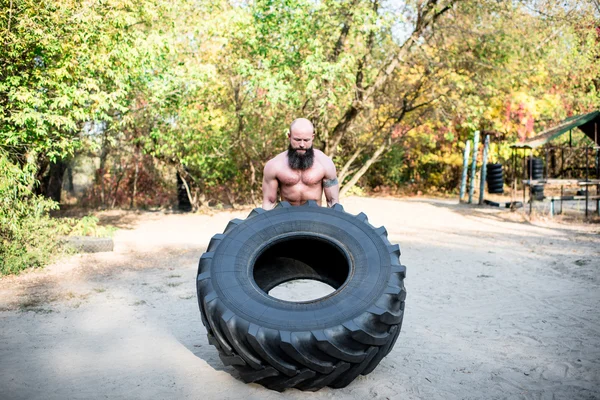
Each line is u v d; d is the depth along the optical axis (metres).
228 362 4.27
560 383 4.56
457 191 27.22
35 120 10.41
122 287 8.38
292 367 4.04
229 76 17.31
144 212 20.06
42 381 4.66
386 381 4.57
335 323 4.05
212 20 14.24
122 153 22.52
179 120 16.58
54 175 21.69
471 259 10.16
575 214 16.91
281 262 5.15
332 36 16.02
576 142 26.20
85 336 5.99
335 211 4.91
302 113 17.56
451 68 19.48
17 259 9.43
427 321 6.37
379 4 16.06
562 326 6.11
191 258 10.79
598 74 24.39
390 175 26.44
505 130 22.94
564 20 18.12
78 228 12.25
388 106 21.50
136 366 5.01
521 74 19.70
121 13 11.57
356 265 4.49
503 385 4.52
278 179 5.27
